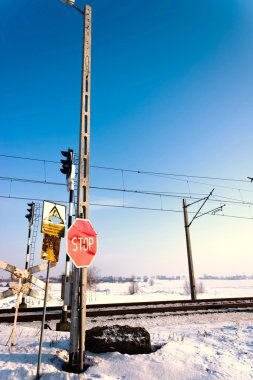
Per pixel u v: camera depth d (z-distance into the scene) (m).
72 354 5.32
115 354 5.81
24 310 13.74
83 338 5.39
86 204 6.09
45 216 5.73
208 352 6.45
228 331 8.91
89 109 6.66
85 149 6.41
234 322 11.04
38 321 10.91
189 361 5.73
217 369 5.46
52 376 4.82
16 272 6.69
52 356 5.60
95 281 51.44
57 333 7.94
